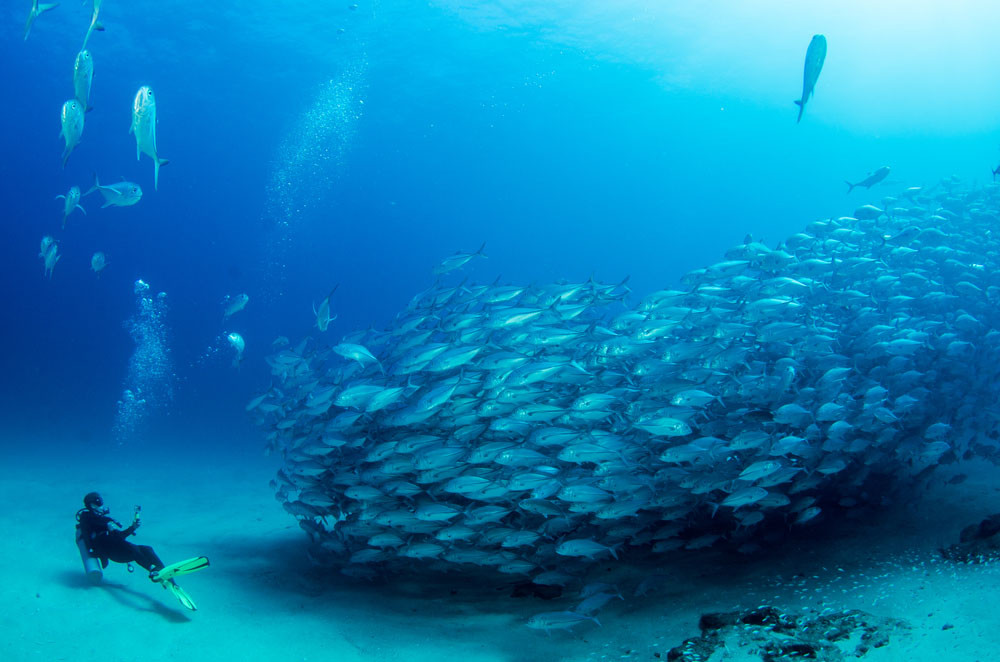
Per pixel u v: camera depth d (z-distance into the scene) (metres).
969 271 9.34
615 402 5.96
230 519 10.79
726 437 6.24
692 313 7.42
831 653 4.20
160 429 24.67
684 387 6.30
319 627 5.90
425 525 6.03
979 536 5.55
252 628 5.80
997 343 8.45
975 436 8.26
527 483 5.59
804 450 6.03
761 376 6.44
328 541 6.94
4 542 7.48
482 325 7.03
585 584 6.56
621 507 5.74
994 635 4.01
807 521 6.80
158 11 26.75
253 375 42.72
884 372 7.29
